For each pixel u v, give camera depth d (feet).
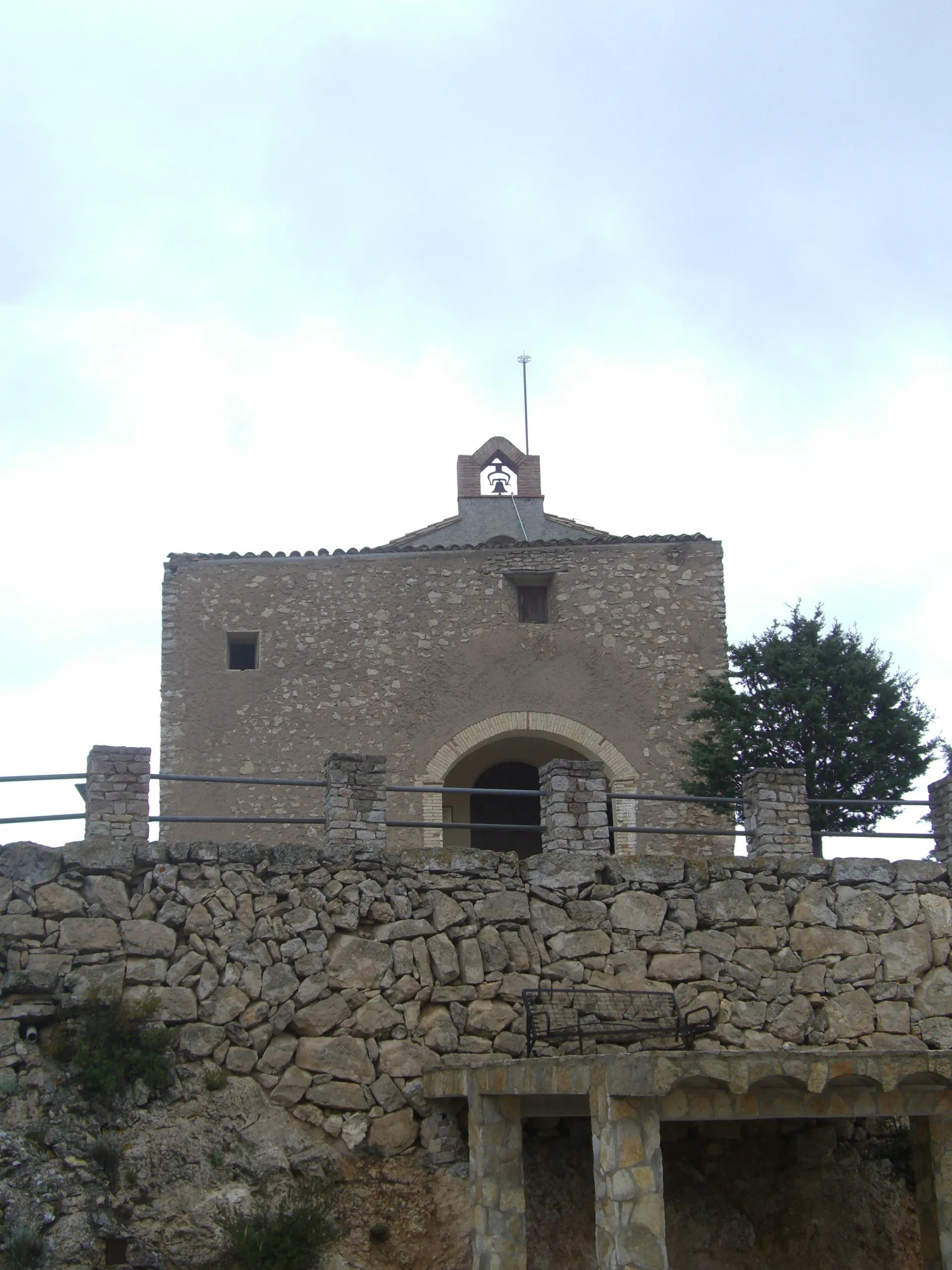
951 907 50.90
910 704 70.85
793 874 50.11
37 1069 41.93
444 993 46.19
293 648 80.48
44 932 43.47
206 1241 40.09
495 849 86.22
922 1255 40.32
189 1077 43.14
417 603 81.87
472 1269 41.16
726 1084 35.29
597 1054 40.55
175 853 45.34
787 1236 45.03
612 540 83.51
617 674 81.30
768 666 72.02
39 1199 39.37
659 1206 34.30
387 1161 43.73
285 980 44.96
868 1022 48.85
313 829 77.15
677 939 48.44
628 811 78.28
